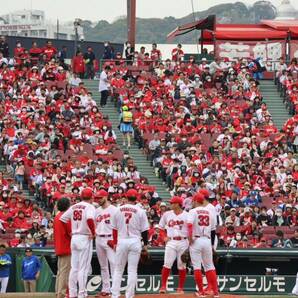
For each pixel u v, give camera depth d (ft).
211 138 276.41
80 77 316.60
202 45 344.08
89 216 151.53
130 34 330.95
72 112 279.49
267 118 286.66
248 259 193.16
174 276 180.86
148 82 301.43
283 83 310.04
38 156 255.09
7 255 186.29
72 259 152.76
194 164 255.50
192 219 158.40
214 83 306.35
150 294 166.61
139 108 287.07
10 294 169.27
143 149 276.21
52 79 299.79
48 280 183.52
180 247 162.71
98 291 178.81
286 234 229.66
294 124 283.59
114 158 260.42
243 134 277.03
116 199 232.32
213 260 163.94
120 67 309.22
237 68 313.12
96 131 272.31
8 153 261.03
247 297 165.48
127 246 152.35
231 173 254.47
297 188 251.39
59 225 155.12
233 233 221.87
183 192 242.78
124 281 178.50
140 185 245.86
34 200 246.27
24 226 224.74
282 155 268.21
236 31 335.26
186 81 301.22
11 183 248.52
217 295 159.43
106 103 299.17
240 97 298.76
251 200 244.63
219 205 236.63
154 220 225.97
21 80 295.69
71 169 249.55
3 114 276.82
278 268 194.18
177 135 273.54
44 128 266.57
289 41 334.65
